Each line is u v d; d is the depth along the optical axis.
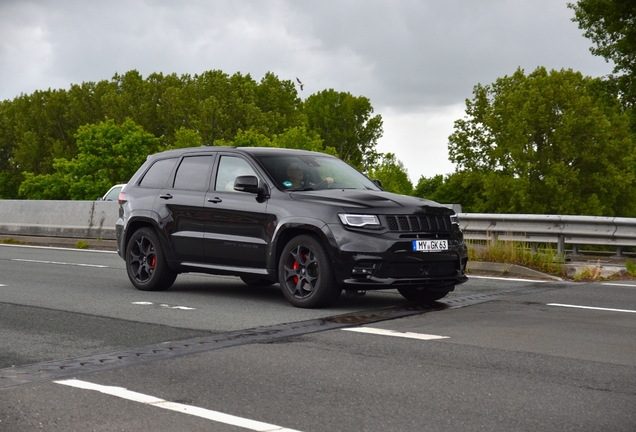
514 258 12.88
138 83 118.50
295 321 7.58
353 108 113.75
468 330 6.98
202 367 5.52
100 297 9.66
